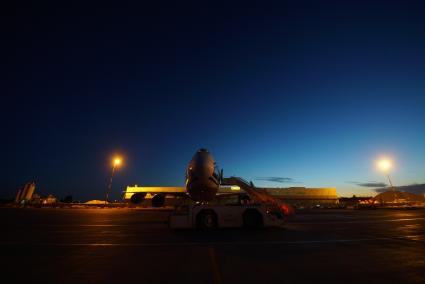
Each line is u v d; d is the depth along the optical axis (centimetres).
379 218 3362
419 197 12375
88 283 715
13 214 3769
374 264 929
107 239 1494
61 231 1848
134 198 3481
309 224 2505
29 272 820
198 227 1875
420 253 1125
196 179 2702
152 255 1070
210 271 832
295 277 771
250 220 1920
